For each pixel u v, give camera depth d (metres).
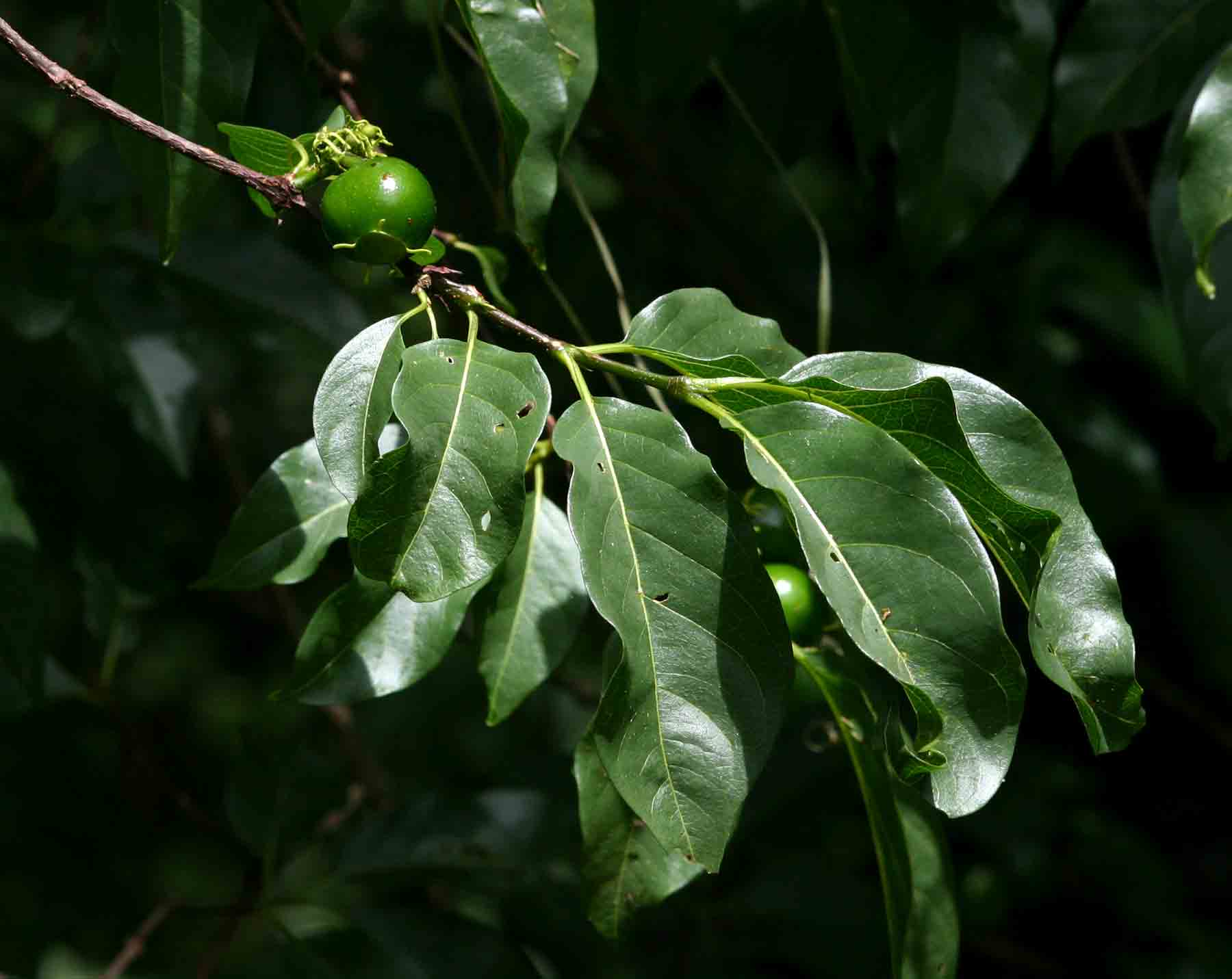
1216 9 1.07
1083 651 0.92
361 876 1.14
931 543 0.90
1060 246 1.47
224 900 1.33
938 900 0.98
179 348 1.16
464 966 1.13
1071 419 1.44
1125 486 1.44
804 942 1.18
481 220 1.18
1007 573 0.92
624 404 0.92
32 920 1.25
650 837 0.96
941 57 1.07
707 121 1.37
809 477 0.91
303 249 1.33
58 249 1.15
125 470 1.20
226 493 1.35
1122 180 1.35
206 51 0.98
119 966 1.14
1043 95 1.07
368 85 1.18
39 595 1.07
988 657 0.90
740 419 0.92
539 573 0.98
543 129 0.97
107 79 1.18
